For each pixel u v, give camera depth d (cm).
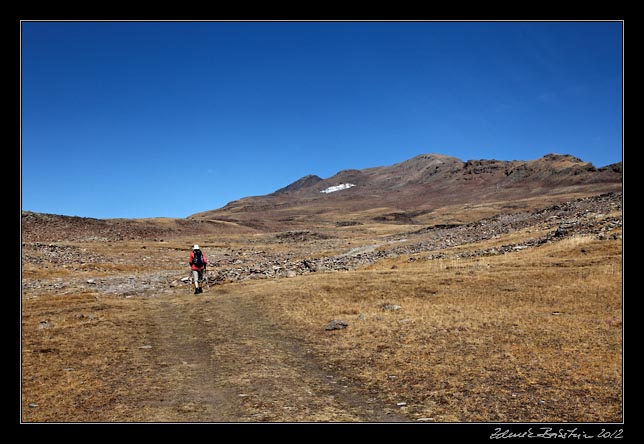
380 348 1339
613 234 3419
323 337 1508
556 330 1457
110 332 1623
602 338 1352
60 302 2289
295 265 4253
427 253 4544
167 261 6053
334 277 2869
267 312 1969
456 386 1017
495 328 1511
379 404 936
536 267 2797
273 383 1077
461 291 2277
